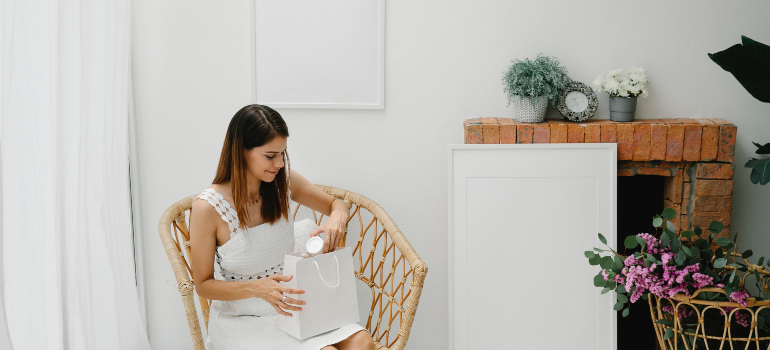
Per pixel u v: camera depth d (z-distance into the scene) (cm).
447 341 260
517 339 237
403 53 242
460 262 236
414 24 240
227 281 186
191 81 252
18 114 173
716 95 232
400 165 250
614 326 231
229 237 189
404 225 254
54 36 183
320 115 249
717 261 188
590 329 233
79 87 195
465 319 237
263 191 194
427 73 243
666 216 201
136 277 265
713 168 222
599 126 224
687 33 230
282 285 174
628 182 243
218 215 185
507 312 236
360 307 262
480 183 232
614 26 233
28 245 179
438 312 259
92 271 216
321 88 246
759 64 185
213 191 187
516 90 225
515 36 237
